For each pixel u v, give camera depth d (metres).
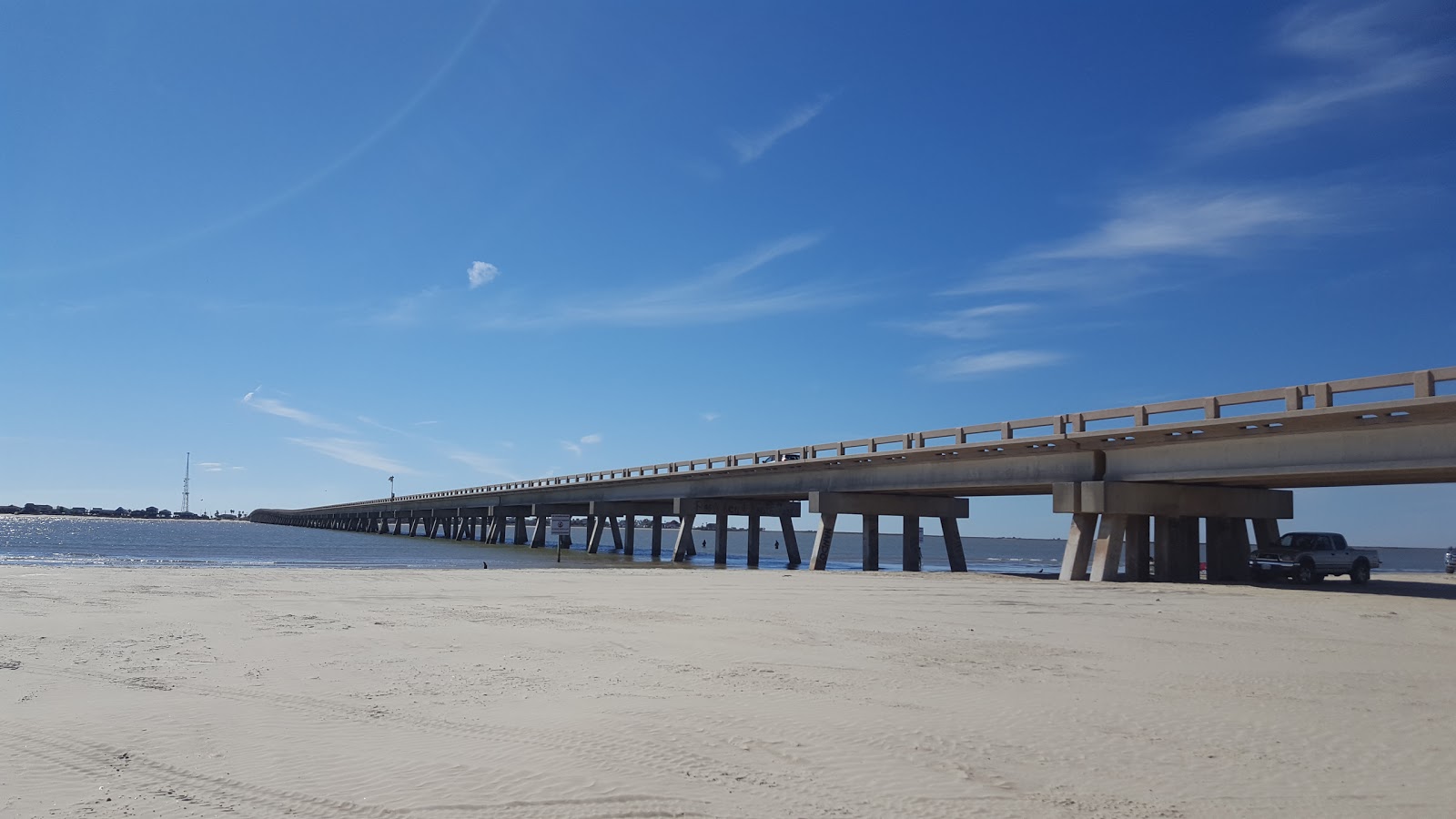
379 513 165.88
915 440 43.44
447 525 133.38
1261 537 38.56
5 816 6.56
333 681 11.68
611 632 16.78
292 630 16.22
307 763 8.02
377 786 7.39
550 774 7.73
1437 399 24.78
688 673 12.61
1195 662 14.55
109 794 7.12
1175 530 35.81
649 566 56.72
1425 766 8.48
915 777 7.88
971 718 10.18
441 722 9.55
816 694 11.32
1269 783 7.90
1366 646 16.66
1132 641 16.95
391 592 24.47
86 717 9.45
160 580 26.42
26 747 8.36
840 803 7.16
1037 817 6.90
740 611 21.17
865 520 48.81
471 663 13.13
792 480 53.81
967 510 51.81
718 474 60.19
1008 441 37.91
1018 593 27.50
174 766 7.88
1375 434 27.03
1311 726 10.09
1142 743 9.23
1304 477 30.00
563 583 28.88
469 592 24.83
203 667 12.43
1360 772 8.28
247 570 33.53
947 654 14.91
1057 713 10.57
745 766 8.09
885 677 12.65
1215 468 31.34
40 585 23.70
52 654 13.09
